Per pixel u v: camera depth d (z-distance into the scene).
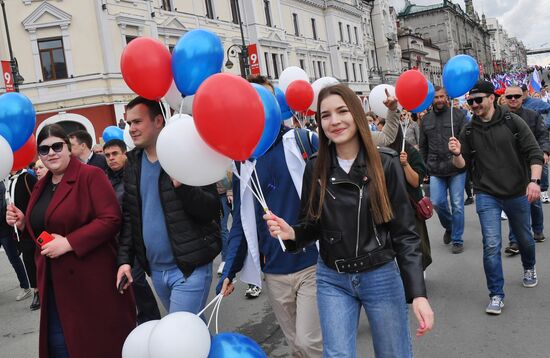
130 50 2.89
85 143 5.28
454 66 4.61
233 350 2.17
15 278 7.80
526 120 5.61
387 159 2.48
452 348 3.76
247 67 21.77
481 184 4.38
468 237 7.07
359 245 2.42
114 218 3.17
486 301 4.60
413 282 2.31
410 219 2.43
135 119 3.06
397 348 2.44
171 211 3.04
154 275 3.17
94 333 3.13
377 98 5.12
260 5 33.44
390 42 56.59
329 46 43.62
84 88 21.72
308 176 2.65
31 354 4.66
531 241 4.62
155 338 2.12
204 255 3.08
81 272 3.12
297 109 5.17
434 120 6.37
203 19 28.44
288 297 3.03
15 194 5.35
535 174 4.15
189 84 2.87
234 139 2.24
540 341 3.69
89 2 21.75
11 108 3.21
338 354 2.40
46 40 21.56
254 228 3.06
